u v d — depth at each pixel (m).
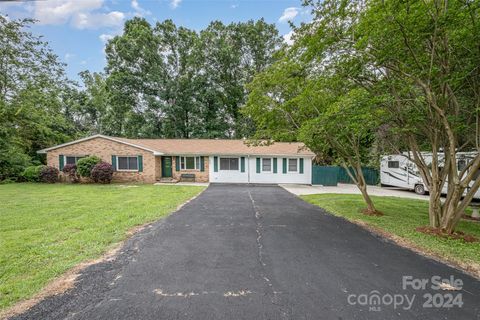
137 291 3.19
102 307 2.83
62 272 3.68
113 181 17.77
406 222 7.05
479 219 8.23
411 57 5.60
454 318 2.74
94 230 5.73
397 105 6.37
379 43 5.44
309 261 4.24
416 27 4.93
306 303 2.97
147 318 2.64
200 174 18.83
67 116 29.86
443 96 5.64
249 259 4.29
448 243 5.23
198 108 28.16
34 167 17.52
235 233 5.82
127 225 6.21
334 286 3.39
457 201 5.82
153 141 20.78
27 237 5.19
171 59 28.58
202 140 21.75
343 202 10.32
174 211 8.13
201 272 3.76
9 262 3.96
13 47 16.06
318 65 6.81
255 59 30.53
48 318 2.63
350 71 6.11
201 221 6.90
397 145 8.88
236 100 30.11
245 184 17.75
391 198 12.08
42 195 11.30
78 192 12.41
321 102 7.88
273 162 18.53
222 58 28.61
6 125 16.86
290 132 9.08
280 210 8.61
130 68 26.83
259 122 9.57
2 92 16.38
